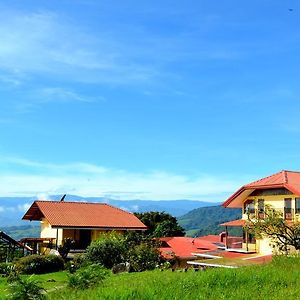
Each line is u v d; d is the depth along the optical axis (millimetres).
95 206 56062
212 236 69438
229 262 34188
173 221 77500
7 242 46969
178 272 20078
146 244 38281
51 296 15531
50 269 37812
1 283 28125
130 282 16594
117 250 39031
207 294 13016
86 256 38969
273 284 14227
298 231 31688
